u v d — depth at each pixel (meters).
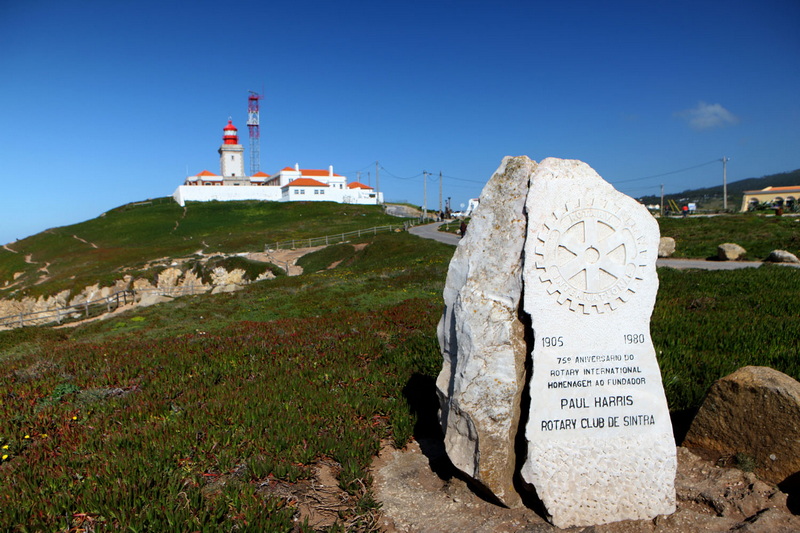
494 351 5.70
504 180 6.02
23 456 7.00
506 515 5.62
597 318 5.75
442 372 6.30
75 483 5.98
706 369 8.55
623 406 5.72
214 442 6.90
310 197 120.62
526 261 5.67
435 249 43.06
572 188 5.77
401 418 7.80
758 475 5.80
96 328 22.23
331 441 6.91
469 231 6.14
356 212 103.44
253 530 5.04
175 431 7.30
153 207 116.88
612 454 5.61
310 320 17.09
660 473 5.59
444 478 6.44
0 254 86.06
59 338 21.77
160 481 5.88
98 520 5.21
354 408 8.22
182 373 10.98
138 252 70.19
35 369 12.31
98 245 85.69
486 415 5.68
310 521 5.45
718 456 6.25
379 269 33.59
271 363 11.40
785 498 5.44
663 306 13.58
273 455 6.66
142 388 10.20
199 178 134.62
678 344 9.96
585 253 5.74
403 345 12.02
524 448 5.68
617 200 5.82
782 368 8.40
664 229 43.38
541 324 5.68
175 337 15.96
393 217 97.00
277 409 8.14
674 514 5.52
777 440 5.69
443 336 6.32
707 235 37.91
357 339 13.16
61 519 5.20
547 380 5.64
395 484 6.29
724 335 10.45
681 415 7.39
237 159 136.88
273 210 107.94
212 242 75.88
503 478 5.69
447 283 6.25
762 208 71.56
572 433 5.62
